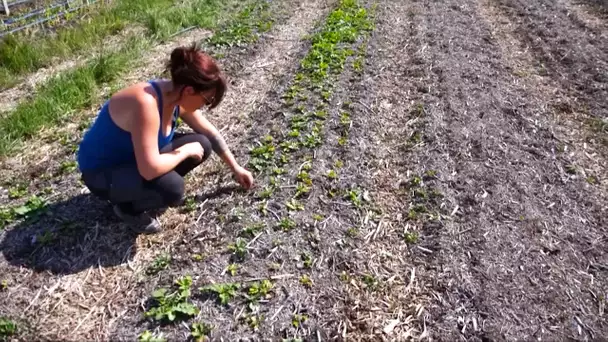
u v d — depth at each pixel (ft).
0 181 12.90
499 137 14.84
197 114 11.25
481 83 18.19
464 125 15.43
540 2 27.89
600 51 20.93
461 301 9.62
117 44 22.24
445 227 11.36
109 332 8.77
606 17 25.26
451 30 23.59
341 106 16.34
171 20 24.43
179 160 9.95
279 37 23.00
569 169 13.42
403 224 11.61
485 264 10.40
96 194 10.32
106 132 9.46
